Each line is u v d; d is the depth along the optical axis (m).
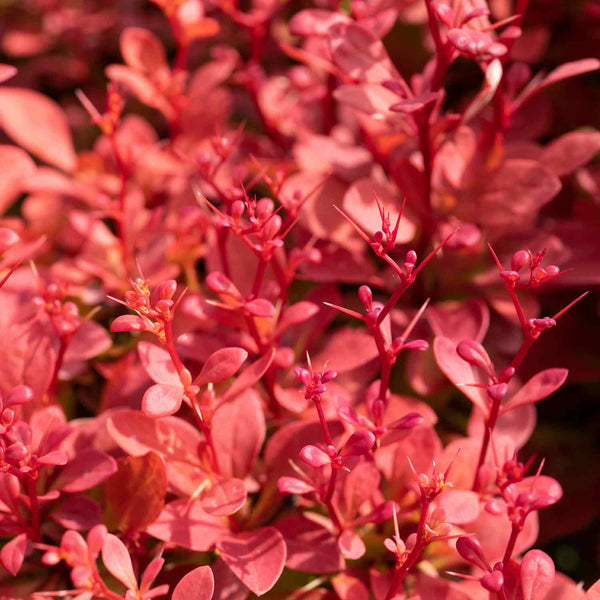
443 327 0.53
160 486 0.49
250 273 0.53
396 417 0.51
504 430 0.52
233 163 0.56
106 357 0.54
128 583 0.47
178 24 0.56
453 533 0.50
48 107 0.56
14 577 0.50
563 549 0.57
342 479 0.50
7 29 0.67
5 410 0.47
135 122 0.58
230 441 0.50
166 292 0.48
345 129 0.57
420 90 0.53
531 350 0.55
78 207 0.57
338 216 0.53
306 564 0.49
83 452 0.50
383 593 0.50
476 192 0.53
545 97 0.57
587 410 0.56
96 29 0.63
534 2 0.59
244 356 0.48
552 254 0.53
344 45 0.52
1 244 0.50
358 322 0.55
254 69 0.57
